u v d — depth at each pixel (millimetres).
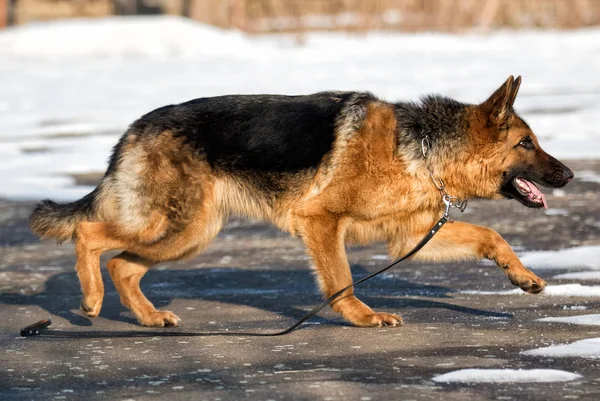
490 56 51188
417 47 57406
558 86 37000
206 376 9023
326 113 11531
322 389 8477
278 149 11477
